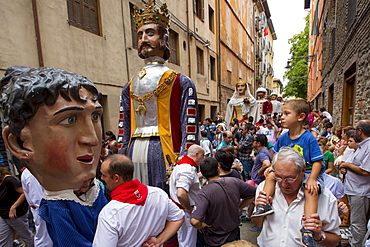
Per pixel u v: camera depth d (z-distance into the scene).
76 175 1.03
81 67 4.99
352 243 2.65
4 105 0.94
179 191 2.24
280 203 1.63
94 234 1.31
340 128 4.54
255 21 27.08
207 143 5.21
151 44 2.62
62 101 0.93
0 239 2.61
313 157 1.79
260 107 6.65
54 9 4.40
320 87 16.36
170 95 2.60
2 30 3.58
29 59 3.98
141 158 2.57
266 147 3.64
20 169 3.26
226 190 2.22
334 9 9.36
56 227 1.12
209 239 2.25
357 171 2.55
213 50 13.88
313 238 1.37
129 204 1.37
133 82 2.75
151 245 1.40
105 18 5.66
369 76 4.31
